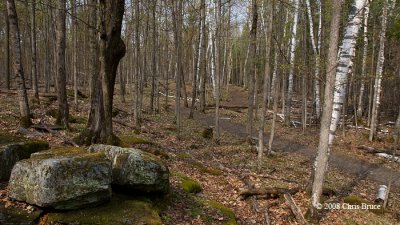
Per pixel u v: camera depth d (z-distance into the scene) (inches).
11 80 1264.8
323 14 732.0
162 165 278.7
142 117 802.2
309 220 305.0
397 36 604.1
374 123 735.1
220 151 561.9
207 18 1026.7
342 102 344.2
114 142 378.3
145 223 229.0
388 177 513.7
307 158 589.0
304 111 817.5
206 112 1062.4
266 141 713.0
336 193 402.9
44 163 218.2
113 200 249.3
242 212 313.1
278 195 352.5
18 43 428.8
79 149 271.1
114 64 371.9
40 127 444.5
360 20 336.5
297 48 920.9
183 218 268.5
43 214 217.6
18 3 866.8
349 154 637.3
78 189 222.7
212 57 1336.1
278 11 777.6
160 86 1620.3
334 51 287.6
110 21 355.3
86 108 765.3
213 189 360.5
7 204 221.3
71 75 1428.4
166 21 874.1
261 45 924.6
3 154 257.0
